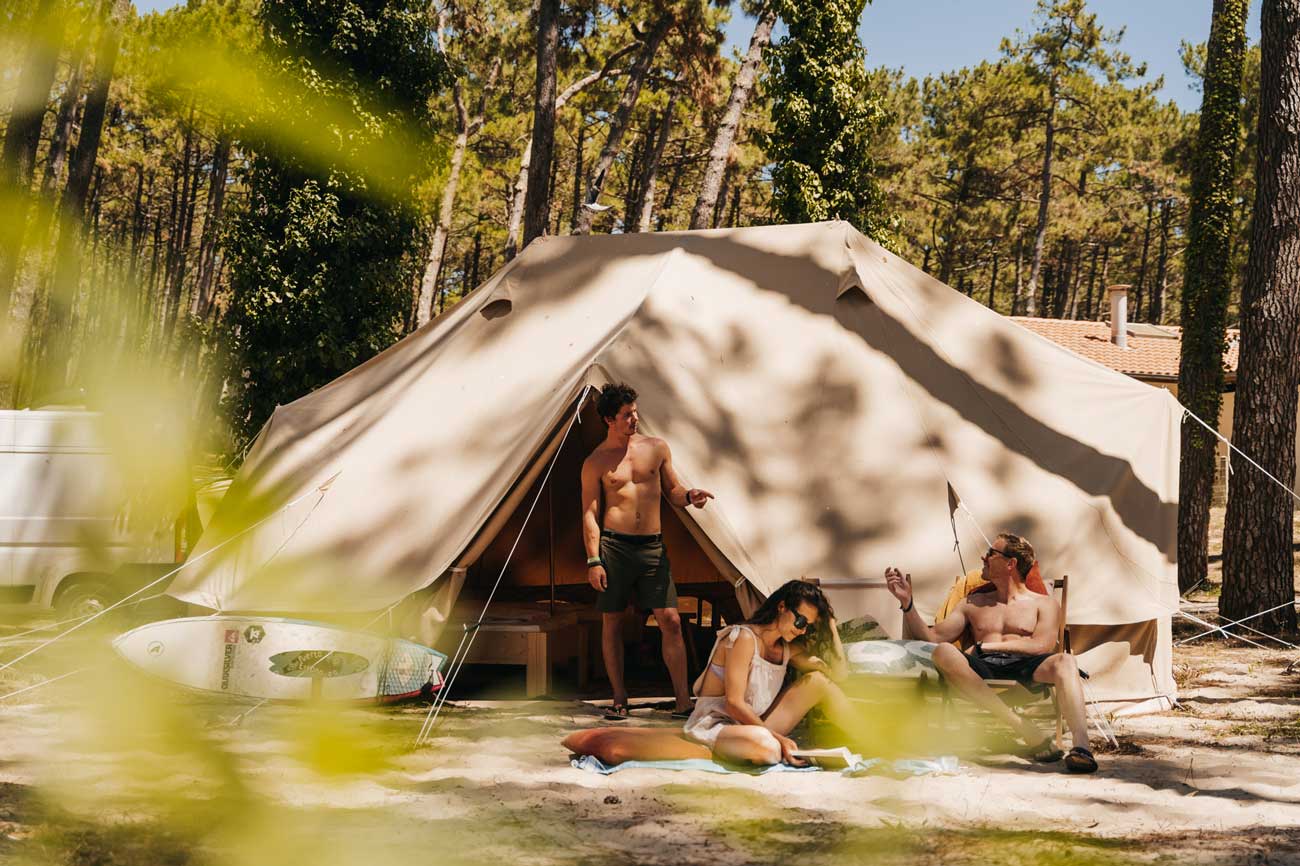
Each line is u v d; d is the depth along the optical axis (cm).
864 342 816
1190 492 1570
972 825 452
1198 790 522
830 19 2045
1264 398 1130
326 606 693
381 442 786
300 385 1603
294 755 81
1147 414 838
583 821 450
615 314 812
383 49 1524
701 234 877
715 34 2964
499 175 3941
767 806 481
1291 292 1129
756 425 766
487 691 778
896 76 4712
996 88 4409
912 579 738
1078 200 4653
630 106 2998
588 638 839
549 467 755
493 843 411
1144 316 5859
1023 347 851
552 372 792
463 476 754
